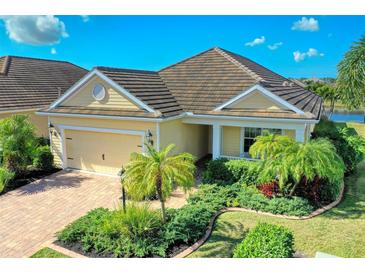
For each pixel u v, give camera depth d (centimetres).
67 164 1627
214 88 1677
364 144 1534
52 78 2680
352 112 4603
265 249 647
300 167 968
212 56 1977
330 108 4747
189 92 1695
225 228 906
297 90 2189
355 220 955
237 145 1583
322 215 998
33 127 1529
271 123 1355
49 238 888
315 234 859
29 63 2695
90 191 1301
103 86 1452
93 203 1169
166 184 789
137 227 799
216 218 978
